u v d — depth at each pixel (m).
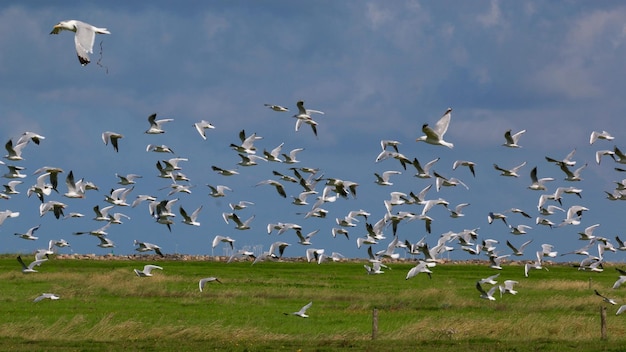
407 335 40.50
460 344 38.28
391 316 49.25
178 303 54.03
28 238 51.16
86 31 20.53
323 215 50.72
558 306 54.50
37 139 45.53
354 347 37.34
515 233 52.59
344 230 51.19
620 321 46.81
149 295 58.34
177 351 35.84
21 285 62.16
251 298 57.19
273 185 50.44
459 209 52.25
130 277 66.06
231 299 56.12
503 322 43.19
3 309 49.22
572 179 51.16
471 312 51.69
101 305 52.22
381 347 37.28
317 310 51.75
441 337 40.16
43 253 49.88
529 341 39.28
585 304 55.00
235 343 37.75
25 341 38.16
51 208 45.38
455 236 48.09
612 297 60.16
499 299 58.19
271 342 38.44
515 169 51.25
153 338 39.12
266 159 52.84
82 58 20.30
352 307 53.44
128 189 53.72
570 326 43.12
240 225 49.88
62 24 21.38
